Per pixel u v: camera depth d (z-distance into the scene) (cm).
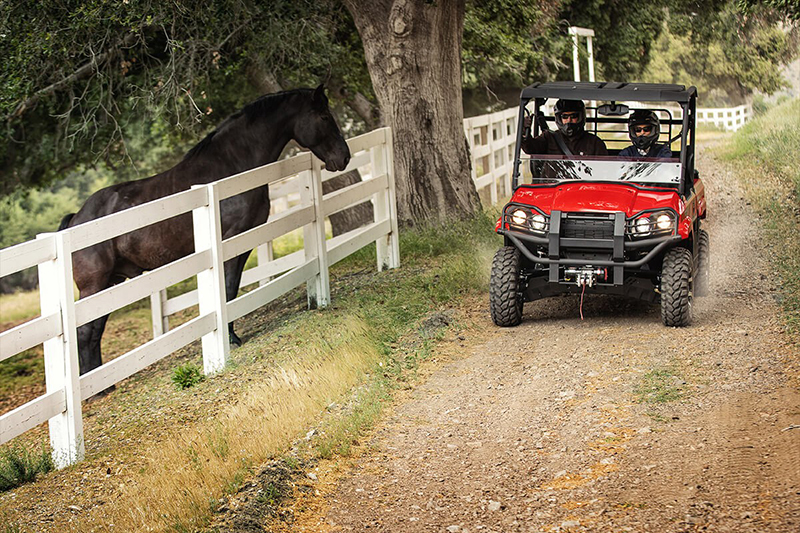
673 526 448
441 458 579
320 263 1028
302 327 939
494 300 841
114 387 977
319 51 1547
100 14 1183
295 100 994
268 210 998
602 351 757
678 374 677
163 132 1928
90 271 933
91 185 4709
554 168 866
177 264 806
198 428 684
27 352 1562
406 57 1331
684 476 504
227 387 794
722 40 3484
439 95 1355
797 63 4669
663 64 4262
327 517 509
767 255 1068
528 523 477
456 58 1374
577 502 493
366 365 777
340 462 585
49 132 1952
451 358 789
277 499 526
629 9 2736
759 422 565
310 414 675
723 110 3878
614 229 784
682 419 590
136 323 1670
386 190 1169
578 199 812
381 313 939
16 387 1312
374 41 1352
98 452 680
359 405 679
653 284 815
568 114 860
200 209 850
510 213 834
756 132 2245
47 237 652
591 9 2598
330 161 1019
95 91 1622
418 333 862
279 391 727
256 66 1642
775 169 1686
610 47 2772
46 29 1195
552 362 745
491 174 1833
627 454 547
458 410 663
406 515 502
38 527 530
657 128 848
